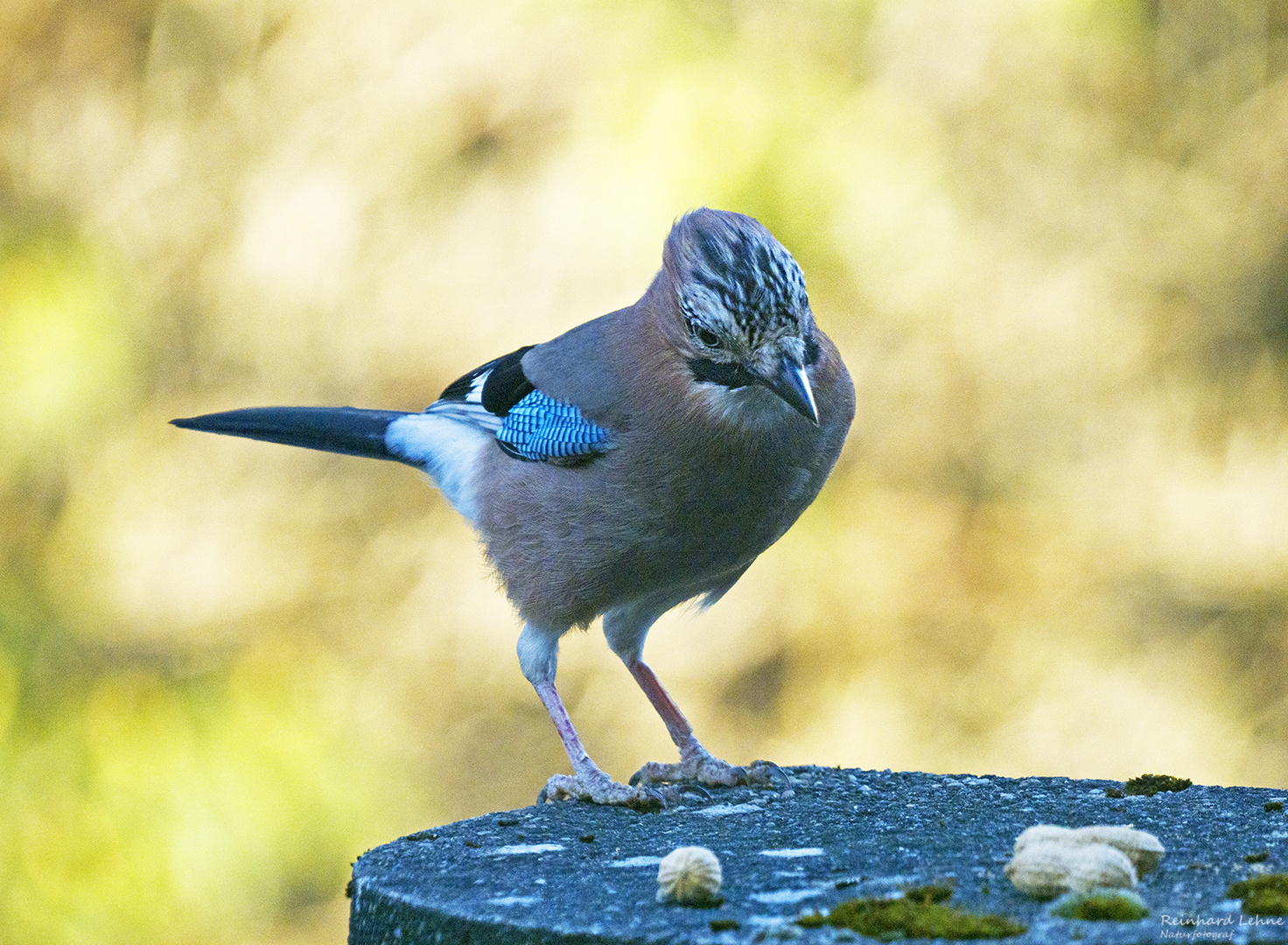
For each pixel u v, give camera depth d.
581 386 6.17
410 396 13.32
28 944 11.28
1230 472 14.48
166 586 12.84
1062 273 14.41
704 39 12.77
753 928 3.79
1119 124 14.71
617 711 13.52
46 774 11.91
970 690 13.88
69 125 13.60
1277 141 14.91
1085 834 4.14
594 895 4.17
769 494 6.14
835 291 13.26
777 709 13.64
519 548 6.37
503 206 13.18
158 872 11.63
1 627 12.29
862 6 13.53
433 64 13.28
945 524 13.97
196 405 13.27
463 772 13.37
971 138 14.09
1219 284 14.76
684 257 5.91
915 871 4.33
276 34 13.77
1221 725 14.06
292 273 13.39
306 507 13.49
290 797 12.19
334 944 11.88
